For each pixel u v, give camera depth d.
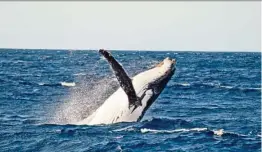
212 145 79.88
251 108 145.75
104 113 84.31
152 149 74.31
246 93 195.62
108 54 74.12
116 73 75.88
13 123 95.38
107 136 78.94
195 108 140.75
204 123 110.88
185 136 84.00
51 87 198.50
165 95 178.00
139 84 80.25
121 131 80.94
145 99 80.31
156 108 137.38
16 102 143.25
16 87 191.62
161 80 80.06
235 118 121.94
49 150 72.38
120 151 72.12
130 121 81.69
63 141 76.69
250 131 100.00
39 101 147.62
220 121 115.56
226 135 87.69
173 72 80.62
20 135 81.25
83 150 72.19
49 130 84.25
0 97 155.62
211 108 142.50
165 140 79.88
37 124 91.38
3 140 78.19
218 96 182.38
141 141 77.50
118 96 83.44
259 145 82.00
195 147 77.56
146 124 88.00
